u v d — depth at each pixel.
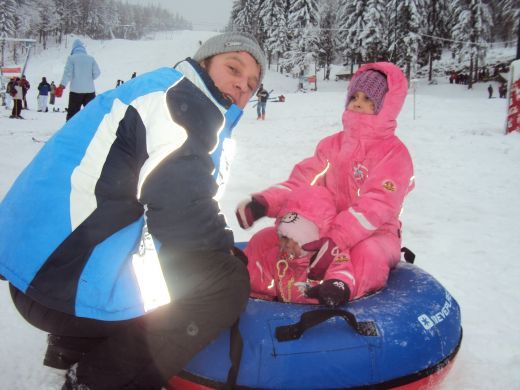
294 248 2.32
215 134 1.74
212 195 1.67
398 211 2.51
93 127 1.72
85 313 1.59
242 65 1.92
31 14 80.69
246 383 1.73
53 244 1.59
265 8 64.81
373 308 1.96
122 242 1.64
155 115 1.63
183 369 1.82
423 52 49.84
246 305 1.93
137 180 1.68
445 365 1.94
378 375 1.77
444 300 2.16
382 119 2.58
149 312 1.67
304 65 52.56
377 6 46.09
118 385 1.65
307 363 1.73
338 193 2.70
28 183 1.70
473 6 43.88
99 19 113.44
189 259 1.65
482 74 48.75
